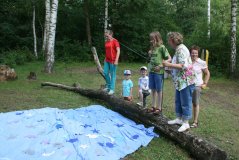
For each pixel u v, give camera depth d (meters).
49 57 15.43
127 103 7.56
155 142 5.93
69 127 6.12
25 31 26.55
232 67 16.69
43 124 6.26
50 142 5.39
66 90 10.59
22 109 7.92
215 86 13.82
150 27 25.39
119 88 11.56
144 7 24.78
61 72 16.00
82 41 26.69
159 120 6.47
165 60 6.34
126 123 6.70
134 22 24.45
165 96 10.38
